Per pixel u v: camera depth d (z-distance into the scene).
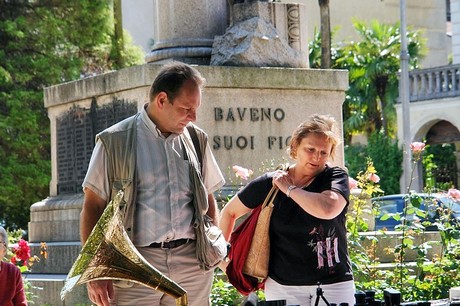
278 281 7.73
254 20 14.88
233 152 14.36
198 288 7.07
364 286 11.91
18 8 34.41
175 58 15.14
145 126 7.00
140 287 6.83
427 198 13.23
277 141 14.64
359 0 62.72
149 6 62.19
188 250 7.03
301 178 7.71
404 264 13.03
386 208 20.47
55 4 34.94
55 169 15.90
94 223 6.98
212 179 7.36
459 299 7.85
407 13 63.38
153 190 6.94
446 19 65.75
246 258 7.84
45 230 15.66
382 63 50.44
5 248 9.30
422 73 45.50
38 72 33.88
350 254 12.41
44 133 33.62
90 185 6.96
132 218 6.90
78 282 6.32
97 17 35.41
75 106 15.33
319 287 7.35
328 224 7.62
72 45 35.38
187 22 15.27
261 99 14.59
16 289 9.40
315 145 7.59
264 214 7.73
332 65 51.91
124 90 14.20
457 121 44.38
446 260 12.69
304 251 7.62
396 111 48.59
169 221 6.93
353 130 52.06
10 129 33.19
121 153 6.93
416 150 13.38
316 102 14.95
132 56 37.41
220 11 15.43
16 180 32.97
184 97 6.88
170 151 7.01
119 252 6.44
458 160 49.22
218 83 14.27
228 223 7.95
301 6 15.28
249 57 14.73
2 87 33.69
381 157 46.59
